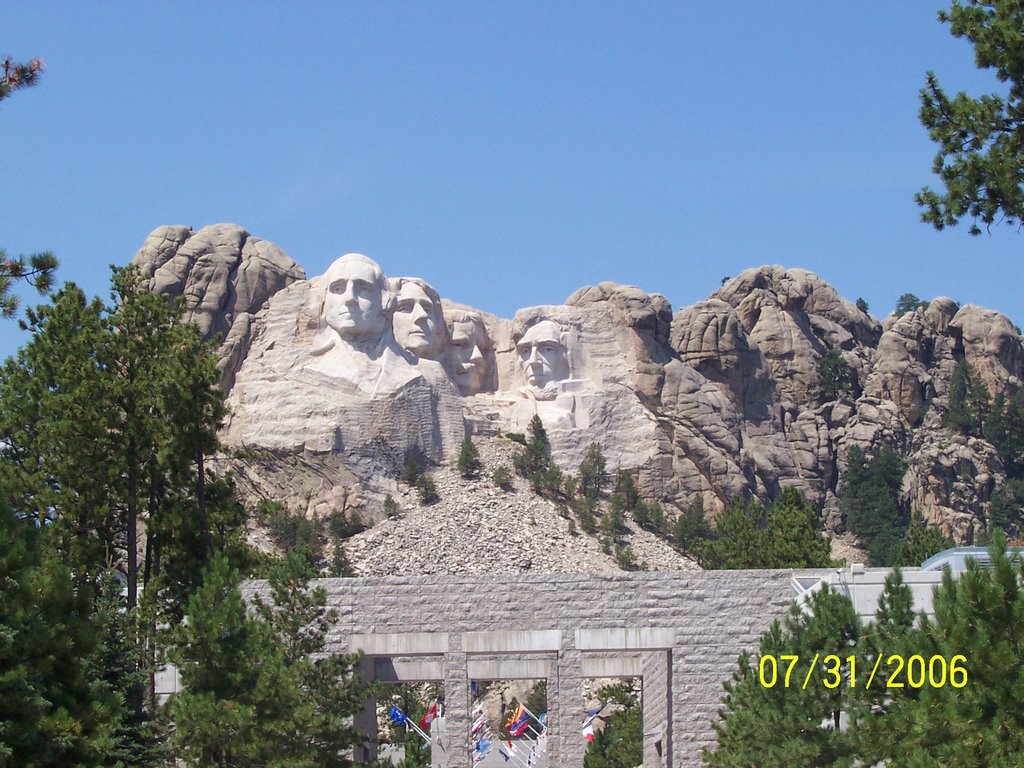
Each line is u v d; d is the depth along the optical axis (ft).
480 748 330.95
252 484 415.23
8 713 150.51
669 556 414.41
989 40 169.48
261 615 214.28
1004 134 171.53
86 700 160.45
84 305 244.01
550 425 451.53
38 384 236.84
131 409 231.09
